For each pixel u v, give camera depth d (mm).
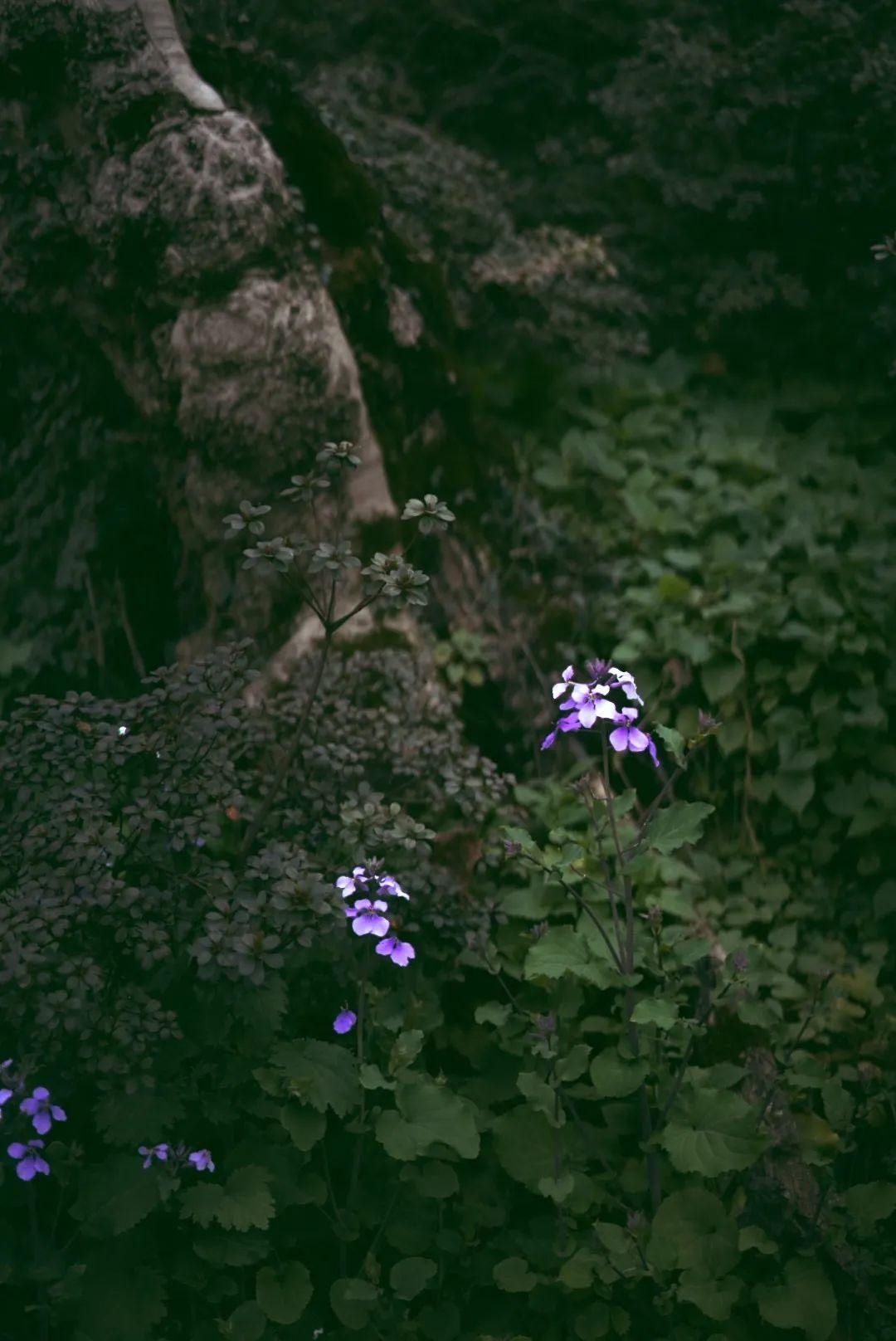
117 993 3031
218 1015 3254
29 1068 2889
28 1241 3150
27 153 4352
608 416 5840
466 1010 3826
